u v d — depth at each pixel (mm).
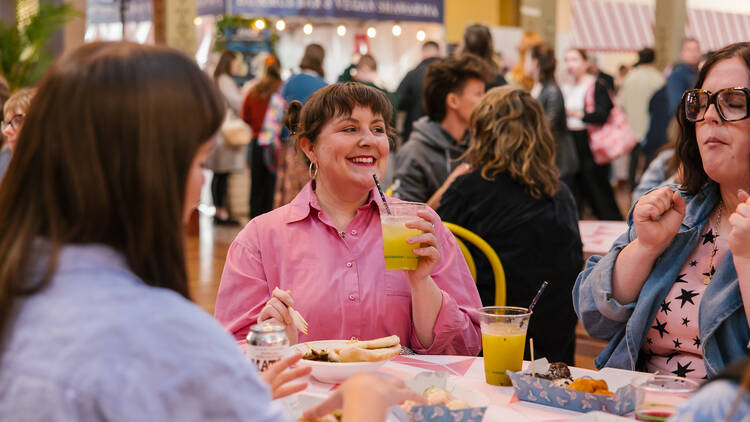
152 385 859
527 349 2713
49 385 853
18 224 953
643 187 4012
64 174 937
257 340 1464
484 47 5309
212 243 7109
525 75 7000
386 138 2121
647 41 15016
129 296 909
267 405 934
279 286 2092
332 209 2146
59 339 871
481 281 2703
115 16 9594
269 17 11039
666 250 1863
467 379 1696
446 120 3641
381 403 1120
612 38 14586
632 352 1857
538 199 2707
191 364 878
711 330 1724
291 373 1391
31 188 956
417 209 1839
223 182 8320
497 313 1704
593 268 1999
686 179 1898
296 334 1859
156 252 976
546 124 2773
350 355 1655
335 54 11914
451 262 2152
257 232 2129
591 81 7012
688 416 820
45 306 900
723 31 16016
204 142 1027
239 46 10078
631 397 1433
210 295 5066
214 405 884
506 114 2744
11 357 878
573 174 6645
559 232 2715
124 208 951
